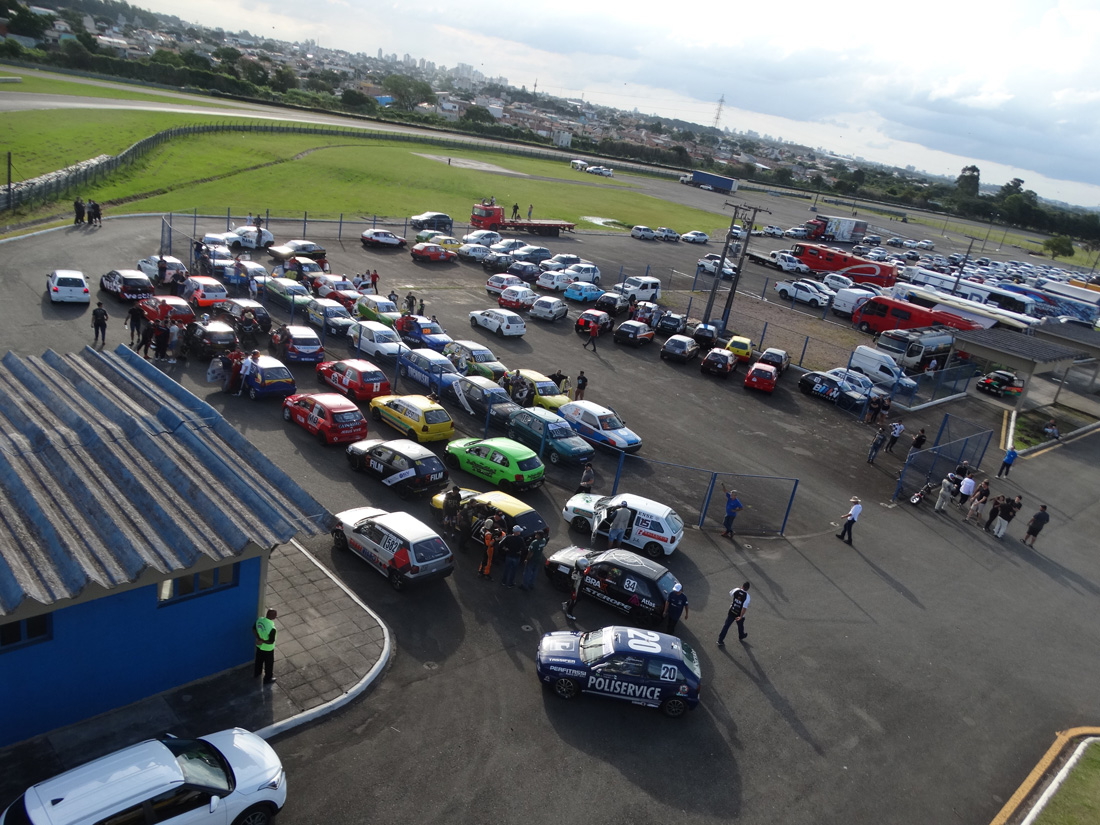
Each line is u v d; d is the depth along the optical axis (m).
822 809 12.98
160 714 12.52
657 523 20.88
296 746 12.51
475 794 12.05
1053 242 138.62
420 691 14.37
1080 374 53.28
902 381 40.16
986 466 33.59
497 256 57.34
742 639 17.86
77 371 17.02
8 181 51.78
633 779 12.95
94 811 9.14
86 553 11.26
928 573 23.06
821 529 25.08
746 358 43.72
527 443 27.27
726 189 145.62
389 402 26.95
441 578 17.73
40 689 11.46
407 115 166.88
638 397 35.97
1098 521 29.48
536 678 15.34
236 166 81.25
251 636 14.01
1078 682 18.47
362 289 44.75
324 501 20.95
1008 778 14.55
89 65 135.00
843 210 157.12
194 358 31.17
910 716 16.03
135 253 44.97
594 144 190.12
